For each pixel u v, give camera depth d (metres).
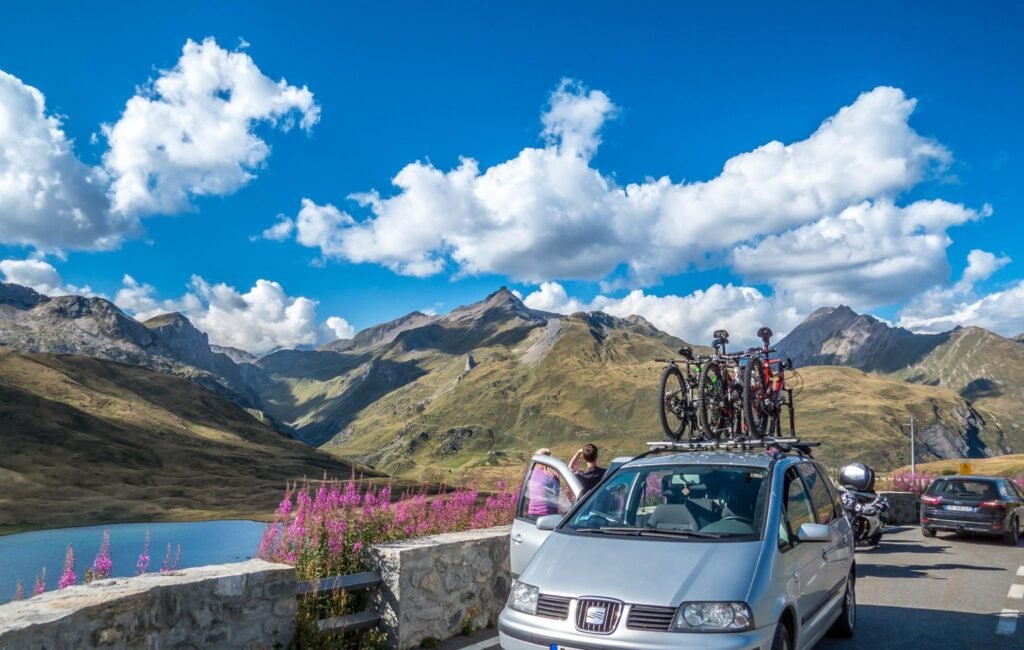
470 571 8.33
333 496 8.30
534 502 8.38
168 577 5.55
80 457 148.50
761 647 5.13
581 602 5.32
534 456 8.81
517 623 5.52
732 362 10.97
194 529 81.50
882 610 10.02
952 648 7.93
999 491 19.20
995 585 12.19
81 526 85.81
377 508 8.59
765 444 8.02
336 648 6.61
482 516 10.31
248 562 6.28
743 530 6.05
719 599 5.16
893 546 18.31
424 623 7.59
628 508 6.66
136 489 127.62
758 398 10.90
